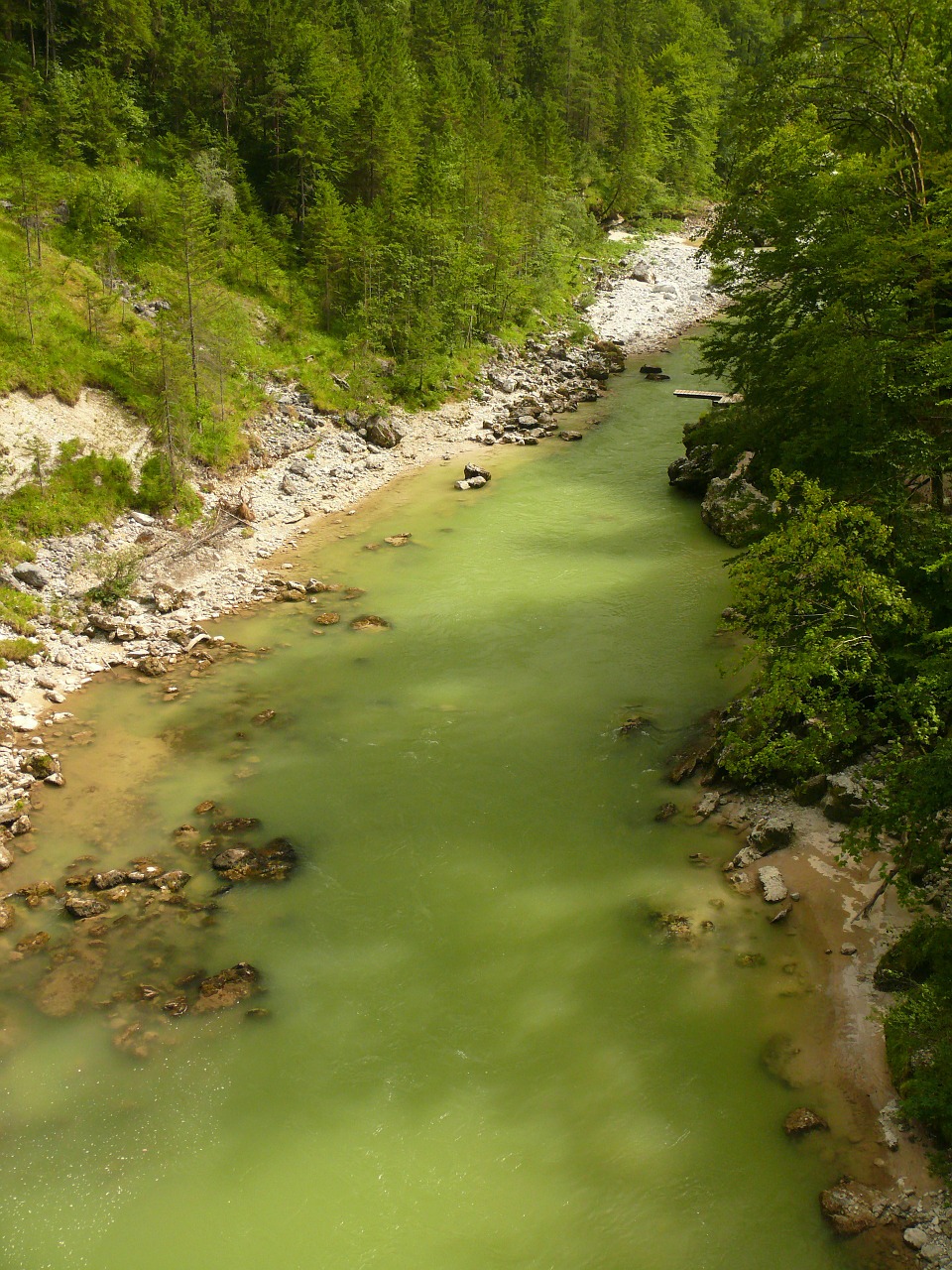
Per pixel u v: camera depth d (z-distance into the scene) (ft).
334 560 116.78
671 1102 47.19
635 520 128.16
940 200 79.41
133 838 67.92
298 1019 53.06
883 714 55.62
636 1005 53.06
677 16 413.18
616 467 150.20
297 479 139.85
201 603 104.53
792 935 56.70
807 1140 44.52
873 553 63.82
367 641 96.48
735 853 64.64
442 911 60.85
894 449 75.05
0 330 122.72
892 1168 42.73
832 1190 42.01
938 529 66.59
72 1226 42.34
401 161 218.38
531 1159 44.88
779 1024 51.03
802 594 59.06
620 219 335.67
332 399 161.68
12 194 148.97
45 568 102.37
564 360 213.87
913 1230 39.83
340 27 268.82
